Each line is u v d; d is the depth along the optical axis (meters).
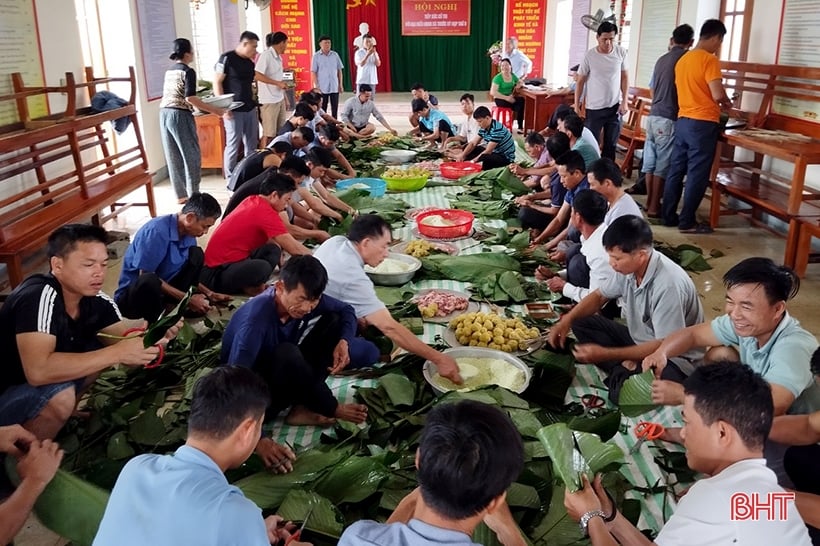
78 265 2.53
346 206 5.36
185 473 1.52
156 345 2.68
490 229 5.07
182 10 8.95
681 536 1.54
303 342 2.96
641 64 8.98
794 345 2.26
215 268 4.21
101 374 3.12
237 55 7.59
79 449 2.57
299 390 2.62
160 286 3.71
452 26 18.00
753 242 5.74
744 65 6.41
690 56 5.69
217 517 1.45
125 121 6.13
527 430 2.42
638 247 2.83
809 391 2.33
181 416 2.73
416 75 18.67
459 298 3.71
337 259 2.99
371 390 2.87
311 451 2.42
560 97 10.85
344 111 9.42
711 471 1.63
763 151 5.16
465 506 1.32
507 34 14.06
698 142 5.75
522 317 3.58
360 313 2.99
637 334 3.08
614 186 3.77
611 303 3.68
